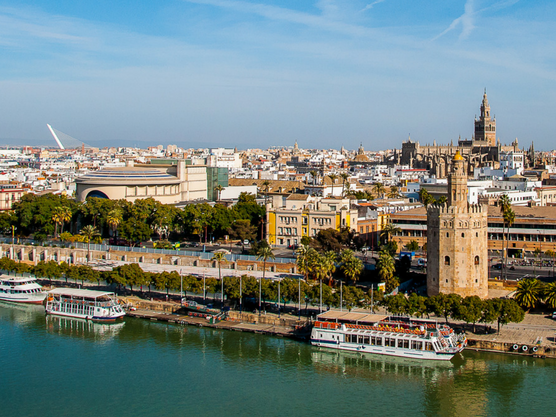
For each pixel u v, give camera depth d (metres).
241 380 177.75
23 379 179.38
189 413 159.62
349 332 194.88
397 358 189.62
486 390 168.88
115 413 160.12
